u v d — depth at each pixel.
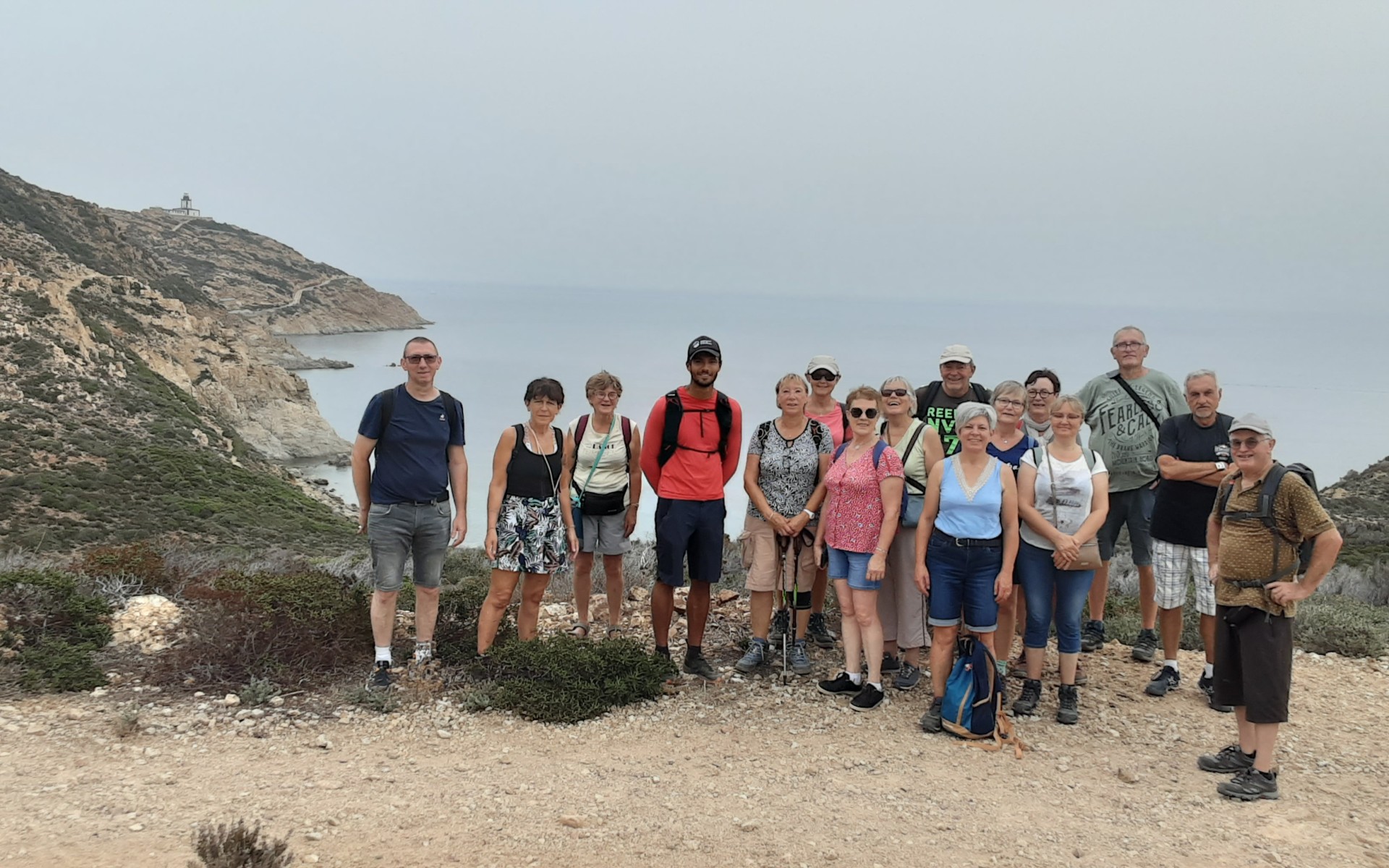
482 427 100.88
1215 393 5.48
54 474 33.28
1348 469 77.56
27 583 6.03
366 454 5.43
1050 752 4.77
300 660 5.67
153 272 82.19
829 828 3.83
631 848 3.61
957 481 5.07
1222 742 4.95
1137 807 4.11
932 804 4.10
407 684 5.53
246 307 185.25
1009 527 5.00
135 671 5.55
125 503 32.78
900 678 5.76
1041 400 6.32
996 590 5.00
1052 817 3.99
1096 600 6.57
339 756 4.53
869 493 5.30
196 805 3.83
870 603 5.35
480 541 34.41
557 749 4.71
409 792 4.08
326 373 150.88
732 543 10.58
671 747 4.79
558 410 5.68
